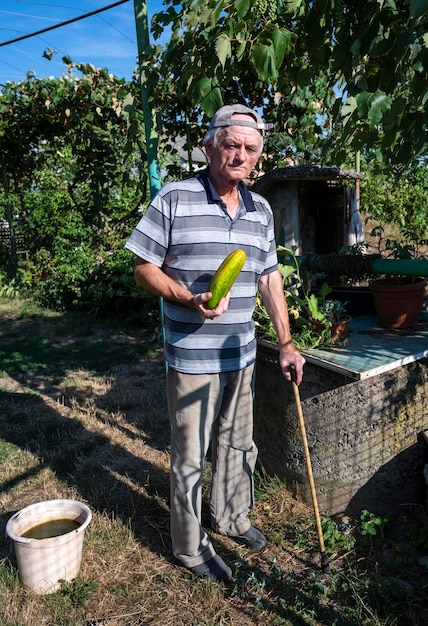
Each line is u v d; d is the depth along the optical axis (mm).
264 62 2988
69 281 9227
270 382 3287
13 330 8086
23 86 8695
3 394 5422
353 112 2830
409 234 6137
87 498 3467
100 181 9211
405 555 2836
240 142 2277
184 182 2428
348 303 4055
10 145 10367
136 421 4562
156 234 2404
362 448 3055
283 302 2789
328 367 2916
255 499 3365
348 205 4883
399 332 3504
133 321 8125
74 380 5754
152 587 2699
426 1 2166
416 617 2438
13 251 11609
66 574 2670
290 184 4273
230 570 2768
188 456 2637
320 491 3189
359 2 2988
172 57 3152
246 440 2916
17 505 3441
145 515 3277
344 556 2869
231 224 2453
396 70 2941
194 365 2529
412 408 3148
